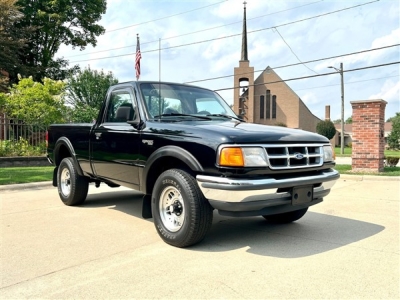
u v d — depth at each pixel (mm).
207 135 3949
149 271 3408
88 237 4512
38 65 27953
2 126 14000
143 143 4605
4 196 7414
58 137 6684
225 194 3676
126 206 6414
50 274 3348
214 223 5301
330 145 4672
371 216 5723
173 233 4125
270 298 2854
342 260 3697
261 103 57938
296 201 4031
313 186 4277
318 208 6348
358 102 12094
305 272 3375
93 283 3146
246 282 3152
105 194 7625
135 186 4863
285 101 56781
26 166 13242
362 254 3887
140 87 5055
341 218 5590
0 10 21266
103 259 3734
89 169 5883
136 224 5156
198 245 4203
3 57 22328
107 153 5320
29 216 5633
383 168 12805
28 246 4148
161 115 4852
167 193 4312
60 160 6859
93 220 5387
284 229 4941
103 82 37656
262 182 3709
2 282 3174
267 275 3303
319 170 4441
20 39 23000
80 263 3623
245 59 56469
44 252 3945
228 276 3281
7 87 19438
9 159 12922
